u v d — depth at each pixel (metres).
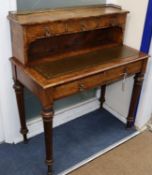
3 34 1.51
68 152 1.91
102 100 2.39
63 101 2.19
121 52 1.76
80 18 1.54
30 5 1.62
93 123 2.25
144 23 1.79
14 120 1.87
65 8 1.72
